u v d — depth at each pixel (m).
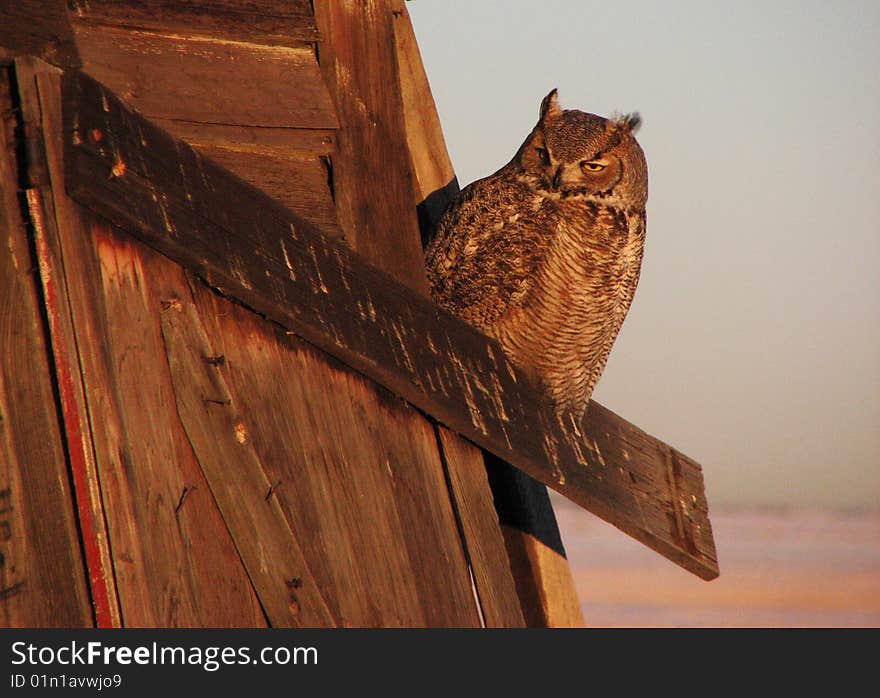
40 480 6.55
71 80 6.98
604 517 10.02
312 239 8.23
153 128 7.36
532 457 9.29
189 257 7.29
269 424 7.58
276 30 8.88
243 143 8.51
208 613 6.91
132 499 6.72
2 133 6.80
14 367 6.61
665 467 10.98
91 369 6.72
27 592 6.45
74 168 6.82
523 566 10.45
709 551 10.85
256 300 7.60
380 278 8.65
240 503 7.22
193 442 7.13
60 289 6.70
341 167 9.06
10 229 6.72
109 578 6.51
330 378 8.15
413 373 8.51
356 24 9.39
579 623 10.53
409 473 8.48
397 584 8.02
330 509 7.76
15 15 7.44
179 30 8.34
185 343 7.27
